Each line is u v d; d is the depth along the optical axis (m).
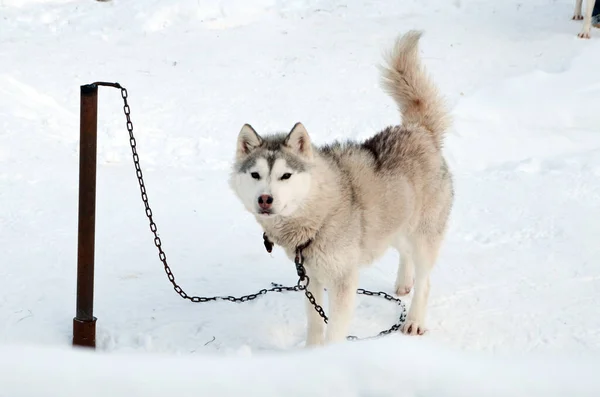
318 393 3.31
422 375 3.43
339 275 5.05
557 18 16.20
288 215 4.88
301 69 13.50
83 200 4.84
